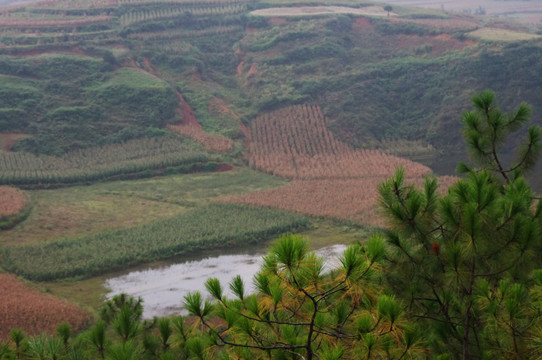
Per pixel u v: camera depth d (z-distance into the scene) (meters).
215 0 169.88
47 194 77.38
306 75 130.50
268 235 59.97
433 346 9.16
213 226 61.31
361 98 120.50
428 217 8.95
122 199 75.12
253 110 119.56
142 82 116.50
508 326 7.82
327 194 73.38
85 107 106.56
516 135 83.75
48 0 165.12
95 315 40.00
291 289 6.75
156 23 145.75
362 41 147.88
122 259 51.62
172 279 48.44
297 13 161.12
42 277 47.69
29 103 105.25
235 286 7.14
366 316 6.92
